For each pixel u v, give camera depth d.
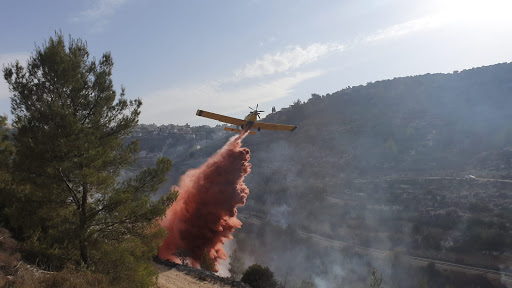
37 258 16.66
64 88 15.88
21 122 15.17
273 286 29.69
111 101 16.75
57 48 15.66
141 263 17.06
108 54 17.09
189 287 23.83
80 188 16.06
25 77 15.55
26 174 15.16
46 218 15.51
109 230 16.56
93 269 15.34
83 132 15.38
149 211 16.69
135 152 17.47
